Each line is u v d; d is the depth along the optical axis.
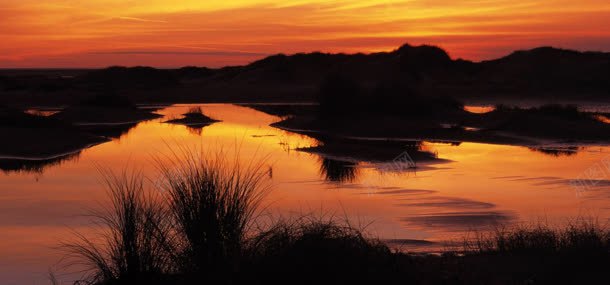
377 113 65.00
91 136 52.38
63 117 72.00
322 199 27.66
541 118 57.66
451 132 57.12
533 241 15.10
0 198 28.33
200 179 12.01
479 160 42.19
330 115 65.25
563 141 52.00
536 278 12.13
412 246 18.67
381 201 27.53
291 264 10.56
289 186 31.06
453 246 18.39
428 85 131.88
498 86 126.00
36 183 32.47
